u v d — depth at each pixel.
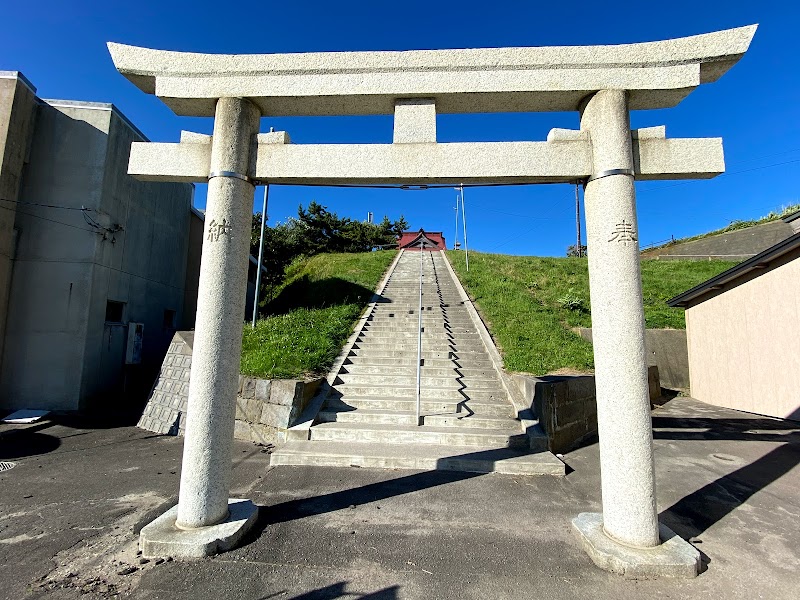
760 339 8.84
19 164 8.86
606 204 3.41
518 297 12.47
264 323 9.53
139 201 11.07
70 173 9.30
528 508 3.98
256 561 3.04
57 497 4.31
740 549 3.28
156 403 7.84
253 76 3.71
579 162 3.60
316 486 4.47
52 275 8.98
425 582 2.82
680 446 6.21
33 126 9.18
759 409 8.78
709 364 10.41
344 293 12.59
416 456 5.13
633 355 3.22
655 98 3.64
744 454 5.82
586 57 3.53
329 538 3.38
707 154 3.54
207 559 3.05
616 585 2.79
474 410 6.54
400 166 3.70
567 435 6.18
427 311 10.95
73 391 8.74
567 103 3.81
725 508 4.06
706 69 3.54
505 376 7.45
